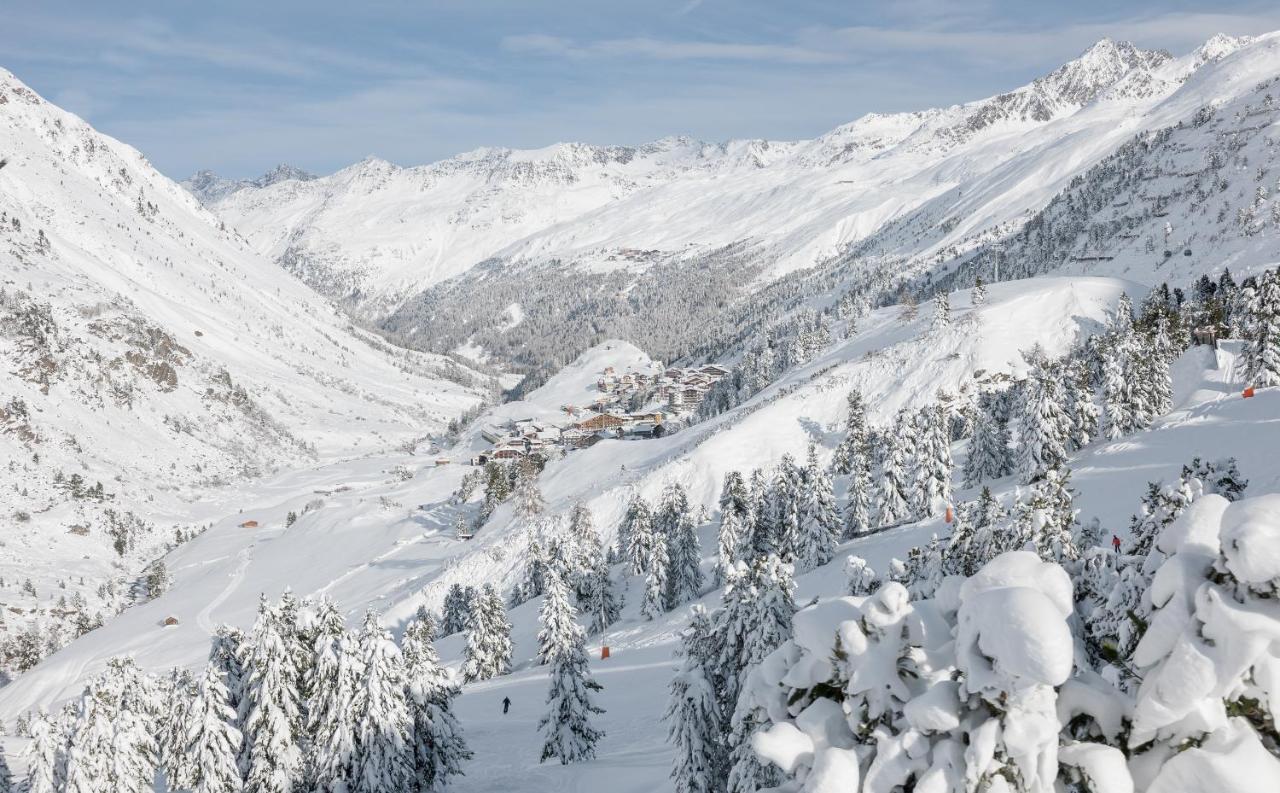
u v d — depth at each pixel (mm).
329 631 33656
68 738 45406
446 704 37562
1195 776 5043
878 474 95062
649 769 34781
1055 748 5527
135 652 117062
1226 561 5215
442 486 191250
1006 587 5543
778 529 78500
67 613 146625
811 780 6129
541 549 97062
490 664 66250
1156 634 5492
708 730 25453
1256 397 67500
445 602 95750
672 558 79500
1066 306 141875
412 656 36906
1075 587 9977
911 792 6070
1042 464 66812
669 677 52188
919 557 28203
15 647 132625
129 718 45125
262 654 33531
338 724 32375
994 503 29938
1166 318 91500
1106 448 69250
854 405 102750
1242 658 4855
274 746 32719
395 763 32344
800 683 7168
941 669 6363
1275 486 47125
